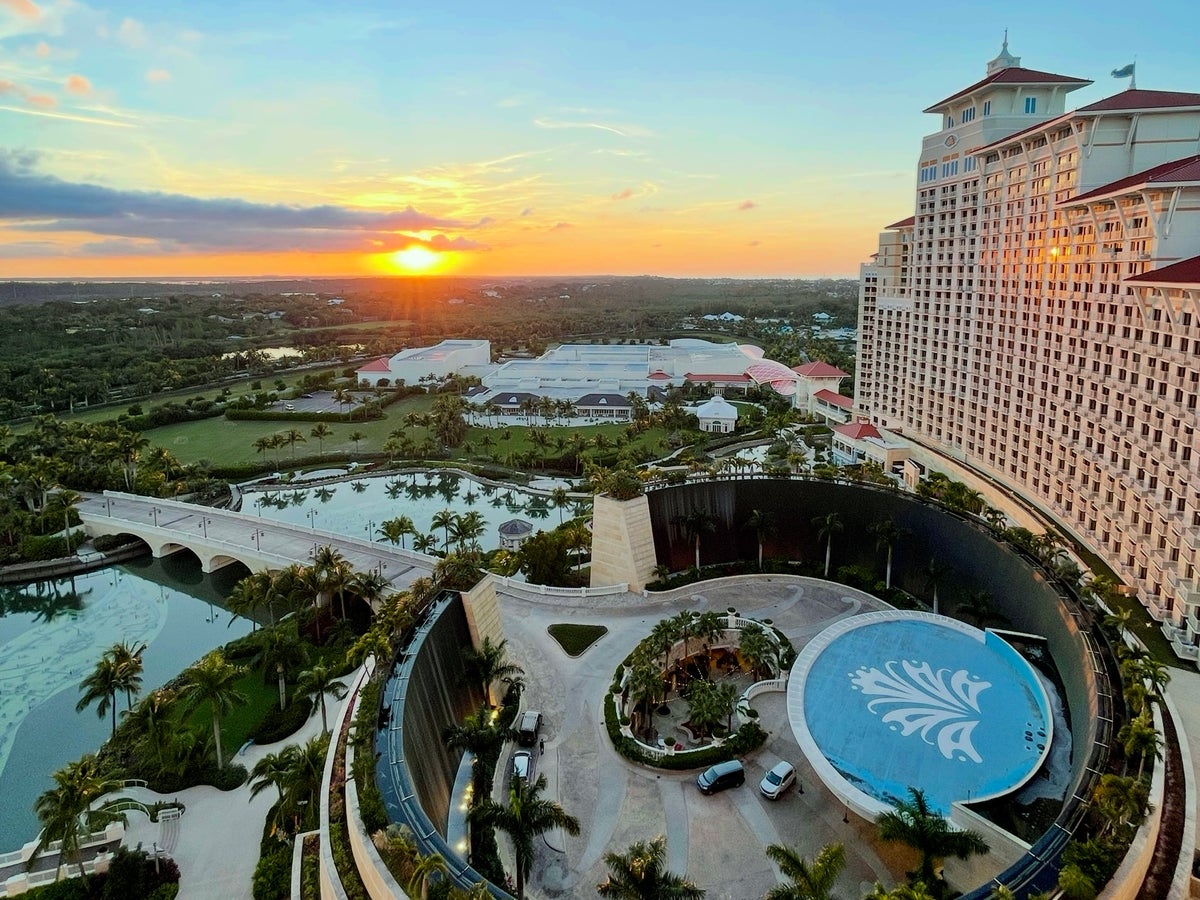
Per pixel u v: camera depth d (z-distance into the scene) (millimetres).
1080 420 101125
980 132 127125
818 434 197875
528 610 91875
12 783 73500
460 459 186250
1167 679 54906
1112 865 39250
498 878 51219
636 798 59469
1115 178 99812
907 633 74562
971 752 57125
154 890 53719
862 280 173125
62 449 170125
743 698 71875
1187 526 73438
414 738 55625
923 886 37094
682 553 105750
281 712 78375
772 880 51094
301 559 114125
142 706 67438
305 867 49906
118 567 131125
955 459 139375
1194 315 75625
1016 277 118688
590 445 186000
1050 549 83125
